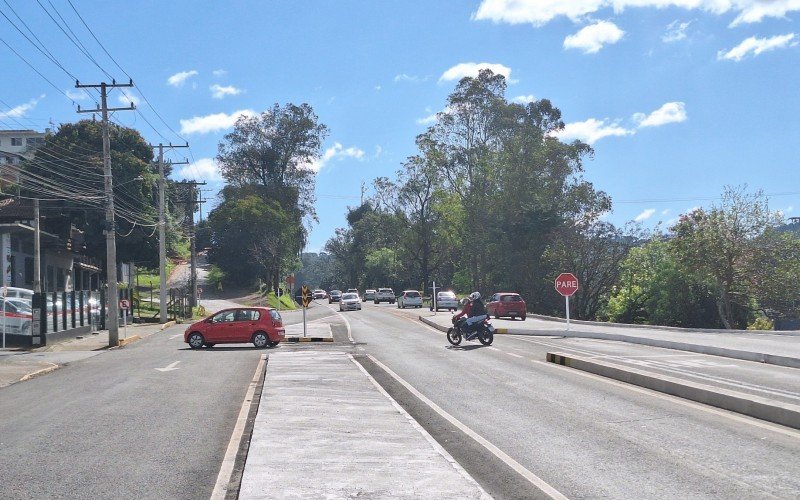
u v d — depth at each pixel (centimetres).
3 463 934
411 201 9050
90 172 5697
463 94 7131
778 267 5116
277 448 952
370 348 2834
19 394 1733
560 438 1060
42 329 3369
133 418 1274
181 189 8262
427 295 9469
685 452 948
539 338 3162
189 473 870
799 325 5172
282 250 8831
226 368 2164
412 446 968
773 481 798
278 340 3064
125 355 2883
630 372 1673
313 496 722
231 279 9744
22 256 4816
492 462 923
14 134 10950
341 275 15788
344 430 1081
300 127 9006
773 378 1656
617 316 6606
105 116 3472
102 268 6300
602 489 780
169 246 8156
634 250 6669
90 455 973
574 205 7044
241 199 8731
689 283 5922
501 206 7144
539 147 6969
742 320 5744
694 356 2242
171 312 5984
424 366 2125
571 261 6719
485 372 1933
